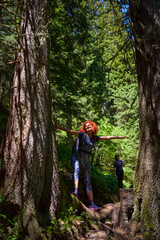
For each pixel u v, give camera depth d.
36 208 2.49
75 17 6.55
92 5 5.67
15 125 2.60
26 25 2.88
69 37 7.11
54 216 2.69
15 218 2.21
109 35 5.77
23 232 2.19
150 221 2.72
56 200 2.80
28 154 2.49
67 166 5.25
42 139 2.70
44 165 2.68
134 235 2.80
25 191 2.37
